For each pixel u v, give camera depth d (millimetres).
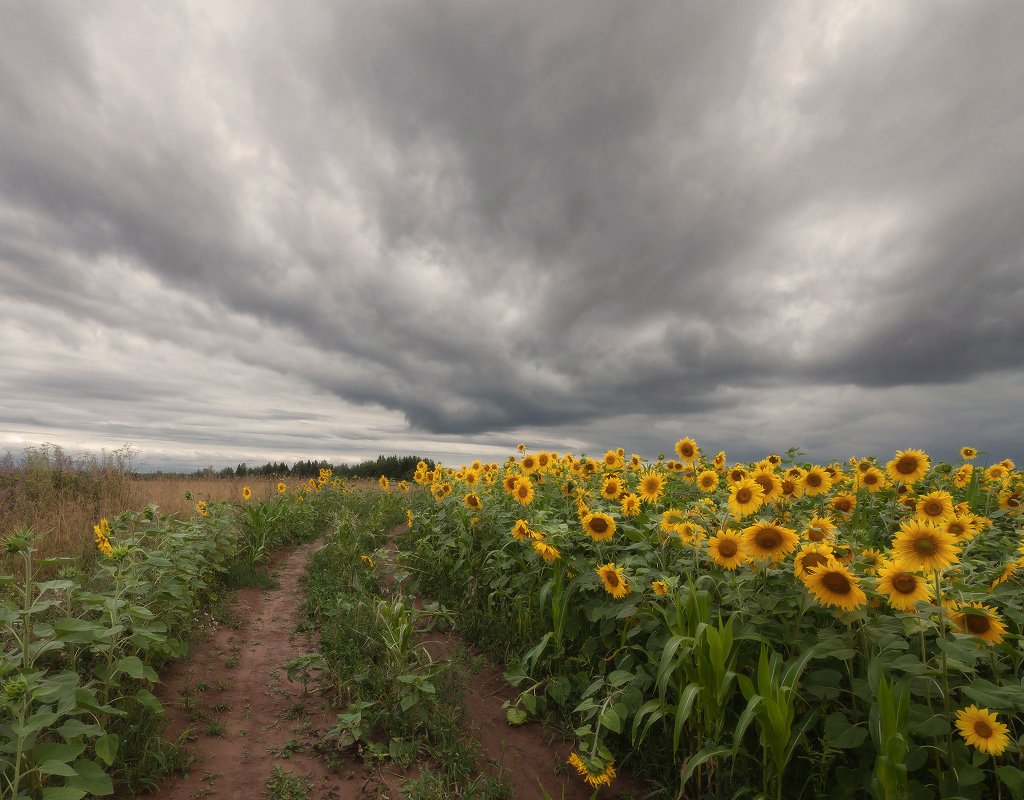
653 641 3588
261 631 5527
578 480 7551
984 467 6465
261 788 3102
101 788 2396
